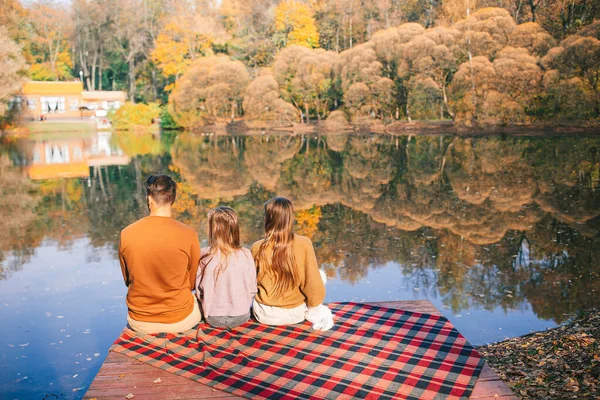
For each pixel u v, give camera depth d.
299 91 43.88
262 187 17.11
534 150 25.33
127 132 44.91
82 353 5.45
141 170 21.25
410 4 45.50
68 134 42.53
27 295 7.27
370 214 13.01
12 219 12.69
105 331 6.03
